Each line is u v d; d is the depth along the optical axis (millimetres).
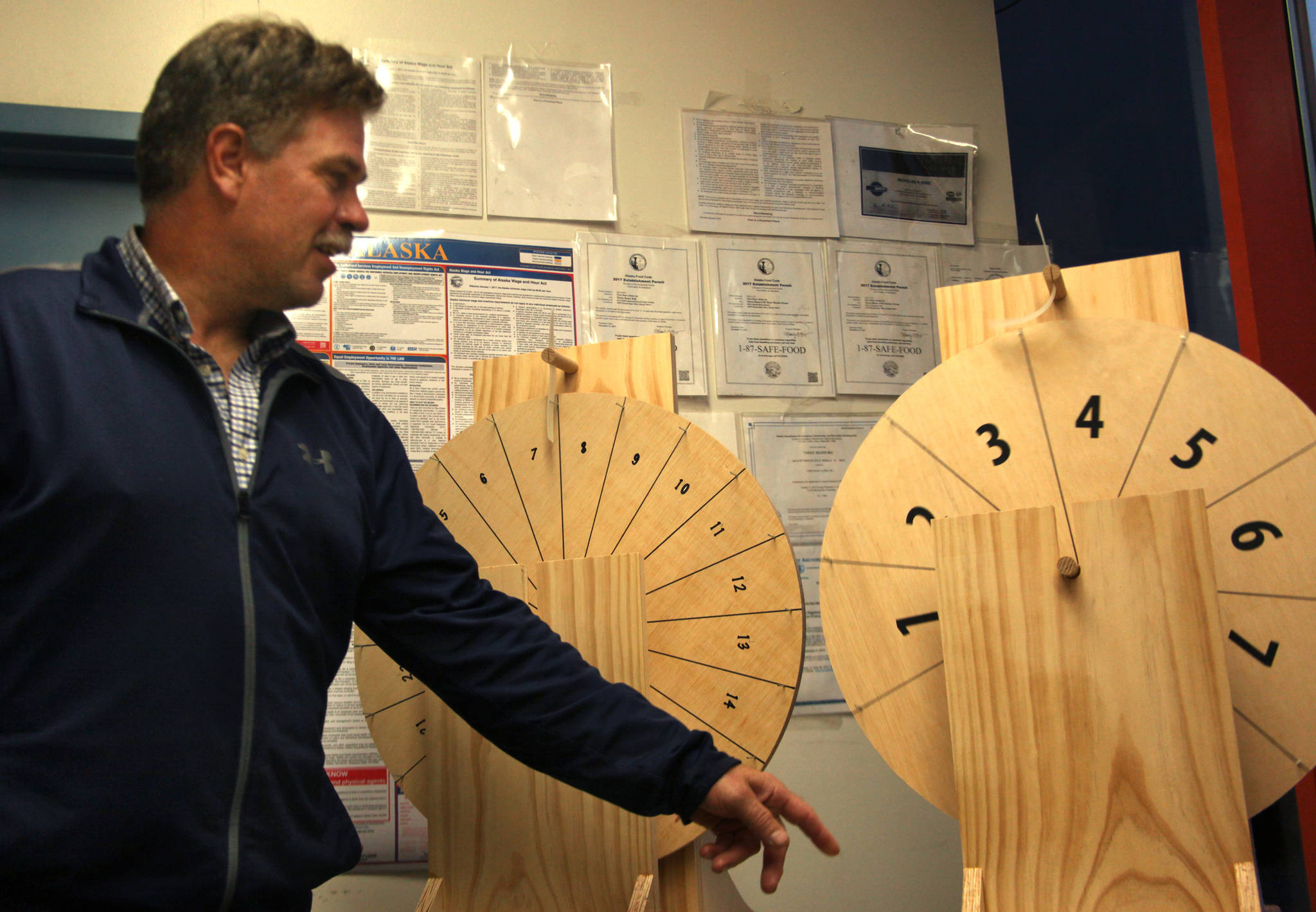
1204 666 912
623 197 1928
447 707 1247
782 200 2016
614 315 1874
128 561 776
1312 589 959
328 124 939
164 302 876
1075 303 1199
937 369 1160
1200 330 1815
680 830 1166
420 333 1774
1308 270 1695
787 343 1959
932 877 1805
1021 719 969
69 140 1663
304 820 892
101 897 747
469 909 1182
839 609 1138
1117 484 1052
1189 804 900
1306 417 993
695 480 1246
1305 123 1715
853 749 1828
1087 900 919
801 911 1748
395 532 1050
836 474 1931
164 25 1755
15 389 768
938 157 2117
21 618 751
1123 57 1951
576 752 986
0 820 708
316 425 985
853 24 2127
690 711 1181
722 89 2025
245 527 857
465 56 1888
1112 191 1970
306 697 897
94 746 744
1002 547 1000
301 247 929
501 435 1357
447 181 1837
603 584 1172
